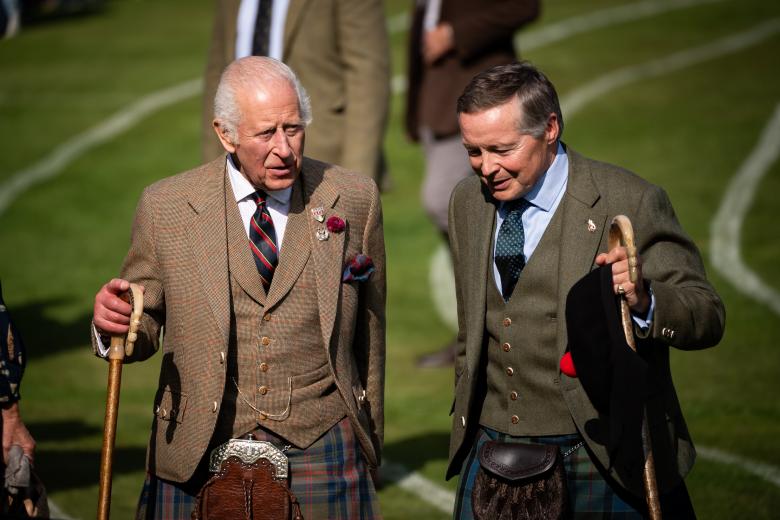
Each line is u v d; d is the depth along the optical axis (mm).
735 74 63594
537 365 13109
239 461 13023
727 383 26859
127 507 20047
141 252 13352
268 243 13242
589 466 13008
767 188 45781
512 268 13250
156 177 51219
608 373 12258
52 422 25109
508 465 12836
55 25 80625
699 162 49594
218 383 12930
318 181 13633
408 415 25266
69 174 51562
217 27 19594
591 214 12961
